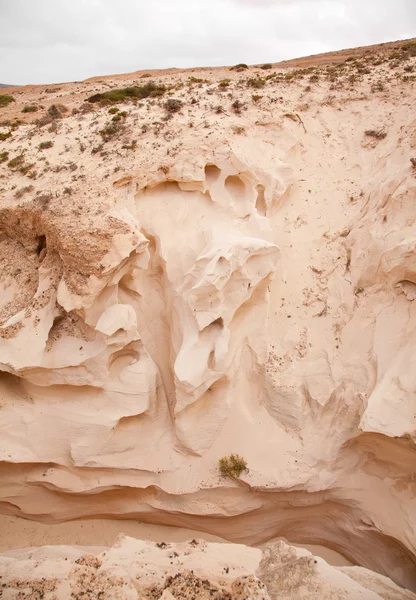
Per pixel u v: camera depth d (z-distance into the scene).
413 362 9.23
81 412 9.88
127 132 12.45
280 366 10.29
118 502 10.26
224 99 13.62
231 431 10.21
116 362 10.21
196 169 11.18
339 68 15.80
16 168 12.06
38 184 11.30
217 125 12.19
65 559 7.62
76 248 9.44
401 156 11.35
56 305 9.97
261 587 6.74
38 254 10.93
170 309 10.55
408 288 9.92
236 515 9.95
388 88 13.48
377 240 10.34
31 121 17.39
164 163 11.17
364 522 9.48
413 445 8.57
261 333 10.59
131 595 6.63
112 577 6.96
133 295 10.77
